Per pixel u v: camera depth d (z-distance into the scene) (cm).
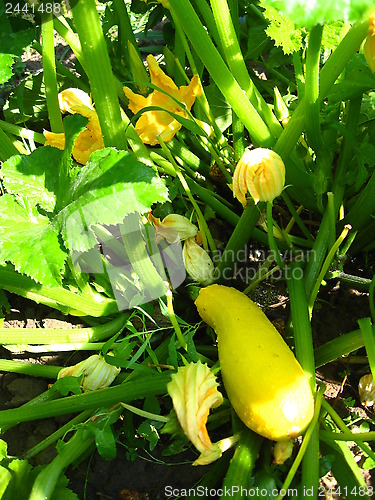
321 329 67
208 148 72
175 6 53
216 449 49
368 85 58
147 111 67
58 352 65
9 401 62
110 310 64
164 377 54
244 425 53
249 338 52
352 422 58
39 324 68
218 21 58
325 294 70
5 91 93
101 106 55
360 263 72
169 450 55
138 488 56
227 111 82
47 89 71
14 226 53
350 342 56
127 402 55
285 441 49
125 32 81
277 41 55
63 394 56
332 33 53
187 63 93
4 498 48
